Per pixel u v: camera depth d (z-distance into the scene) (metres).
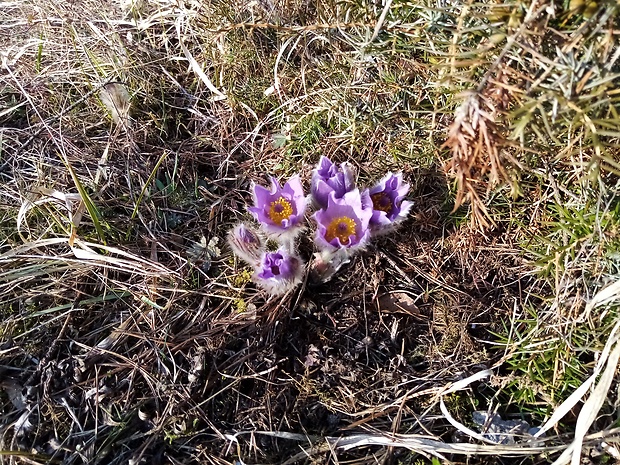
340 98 0.43
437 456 0.31
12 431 0.32
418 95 0.40
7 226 0.40
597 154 0.27
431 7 0.34
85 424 0.33
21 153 0.44
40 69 0.50
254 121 0.47
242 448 0.32
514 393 0.33
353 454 0.32
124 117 0.45
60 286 0.37
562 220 0.35
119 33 0.51
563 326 0.33
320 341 0.36
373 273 0.38
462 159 0.28
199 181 0.44
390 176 0.35
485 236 0.38
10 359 0.34
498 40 0.27
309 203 0.37
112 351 0.35
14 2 0.55
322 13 0.43
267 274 0.34
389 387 0.34
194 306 0.37
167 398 0.33
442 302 0.37
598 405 0.29
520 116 0.28
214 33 0.44
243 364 0.35
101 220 0.40
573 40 0.25
